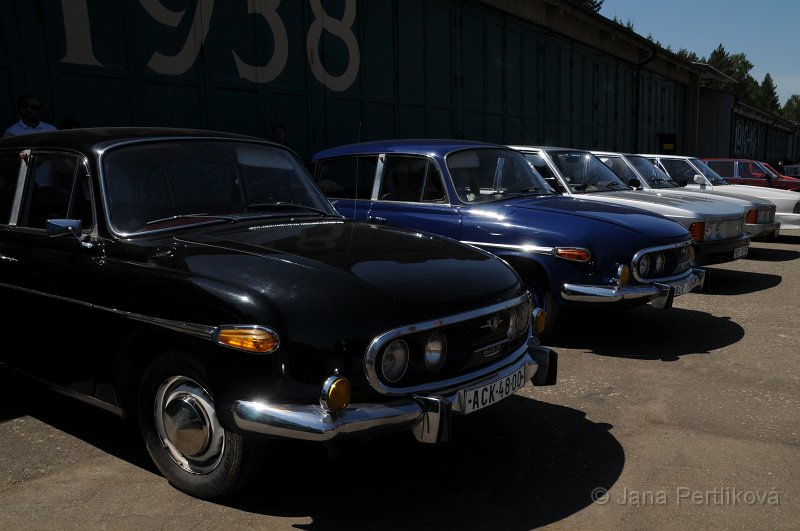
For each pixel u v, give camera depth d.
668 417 4.16
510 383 3.24
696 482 3.32
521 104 17.44
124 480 3.33
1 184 4.10
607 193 8.27
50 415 4.19
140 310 3.06
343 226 3.84
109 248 3.36
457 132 14.77
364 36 11.98
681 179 11.58
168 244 3.30
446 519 2.97
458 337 3.04
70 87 7.69
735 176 16.80
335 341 2.72
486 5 15.34
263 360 2.71
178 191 3.67
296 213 4.04
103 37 8.00
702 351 5.58
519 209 5.72
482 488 3.26
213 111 9.37
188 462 3.14
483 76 15.63
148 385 3.18
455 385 3.00
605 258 5.27
